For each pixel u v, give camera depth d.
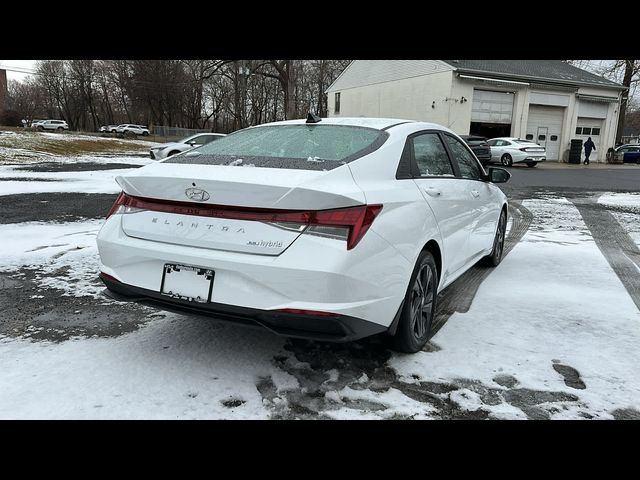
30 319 3.81
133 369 3.02
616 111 32.84
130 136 54.38
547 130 31.19
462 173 4.33
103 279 3.11
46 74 79.81
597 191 14.32
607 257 6.14
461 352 3.38
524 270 5.51
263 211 2.62
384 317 2.87
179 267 2.79
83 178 14.27
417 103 30.67
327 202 2.59
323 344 3.45
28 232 6.84
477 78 27.81
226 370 3.04
